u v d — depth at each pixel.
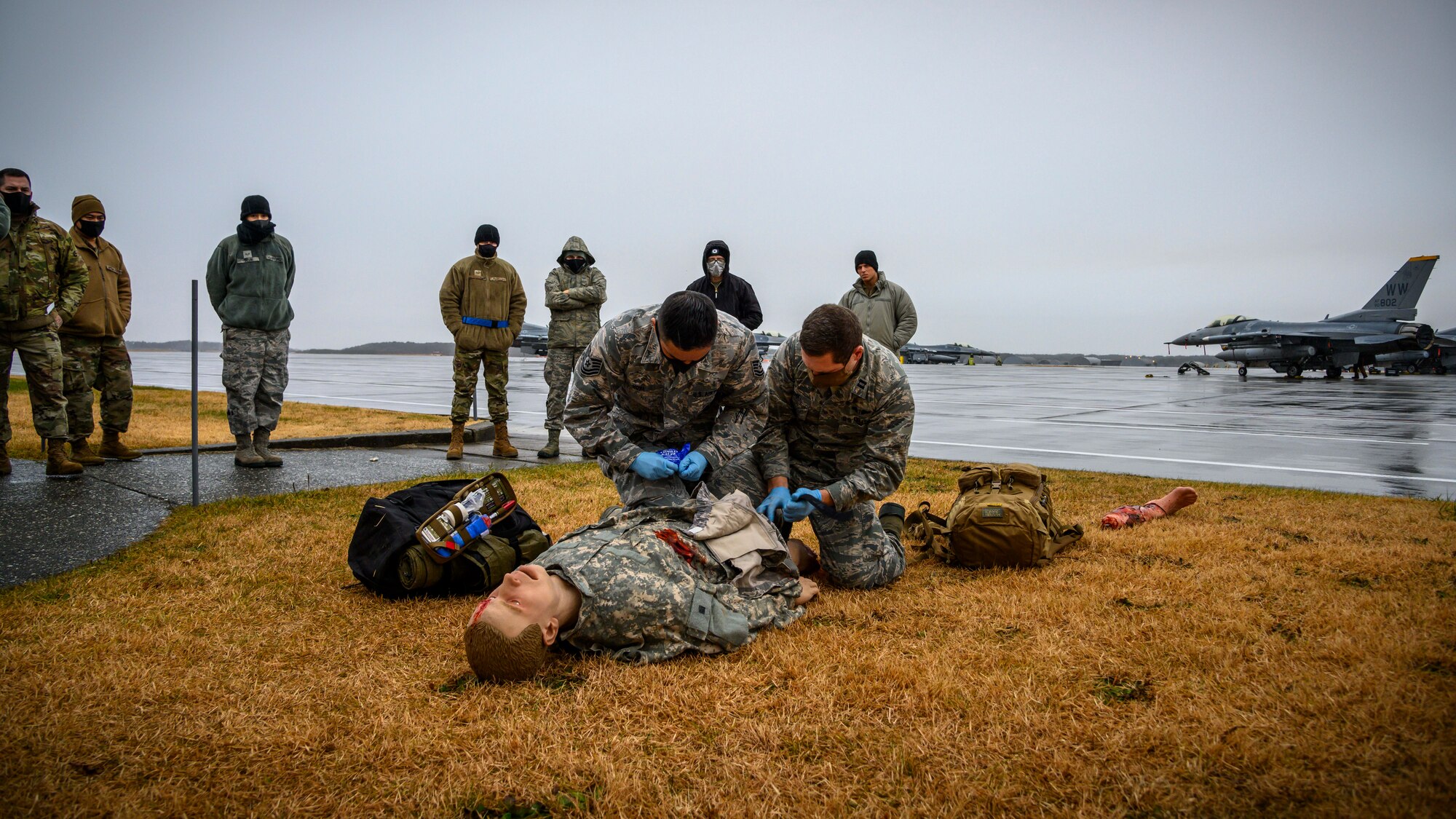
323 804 1.99
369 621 3.27
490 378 7.91
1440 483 6.89
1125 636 3.01
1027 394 23.00
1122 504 5.66
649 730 2.35
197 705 2.51
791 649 2.94
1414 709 2.32
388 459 7.75
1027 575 3.87
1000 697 2.52
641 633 2.84
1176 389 26.83
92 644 2.96
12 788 2.03
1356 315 41.91
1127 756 2.16
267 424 7.02
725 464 3.67
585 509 5.31
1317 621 3.10
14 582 3.70
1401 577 3.72
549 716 2.43
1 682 2.62
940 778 2.08
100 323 6.73
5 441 6.10
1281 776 2.03
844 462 3.89
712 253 7.09
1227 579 3.71
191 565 4.01
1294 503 5.63
